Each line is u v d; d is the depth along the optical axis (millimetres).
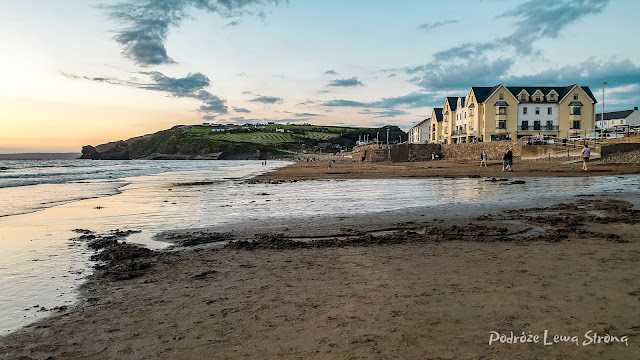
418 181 26969
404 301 4992
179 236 9953
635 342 3762
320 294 5383
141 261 7520
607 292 5070
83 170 61938
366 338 4012
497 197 16469
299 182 29250
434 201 15789
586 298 4883
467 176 30172
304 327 4336
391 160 73500
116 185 29188
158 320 4703
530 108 72062
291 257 7543
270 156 192250
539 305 4707
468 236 9008
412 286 5566
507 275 5930
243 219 12469
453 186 22328
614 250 7285
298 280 6074
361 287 5613
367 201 16406
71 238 9930
